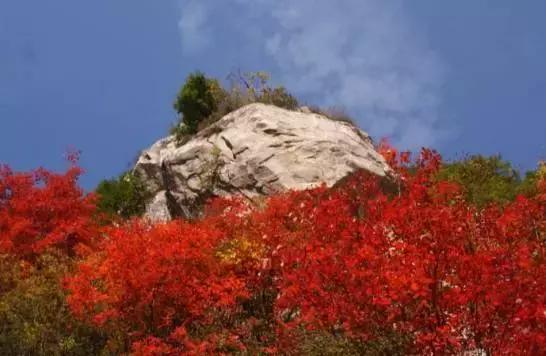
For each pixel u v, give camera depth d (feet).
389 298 39.14
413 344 39.60
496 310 37.24
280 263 52.49
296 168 72.13
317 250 43.80
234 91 91.81
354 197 57.16
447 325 38.14
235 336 49.06
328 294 41.57
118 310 51.16
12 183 66.90
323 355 43.50
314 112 89.45
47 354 51.62
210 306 51.88
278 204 55.42
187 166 78.38
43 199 65.51
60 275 56.34
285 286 46.09
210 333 50.39
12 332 52.06
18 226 61.87
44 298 53.57
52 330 51.93
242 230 56.13
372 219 45.21
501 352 36.88
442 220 39.75
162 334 51.11
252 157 73.97
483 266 38.09
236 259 53.36
